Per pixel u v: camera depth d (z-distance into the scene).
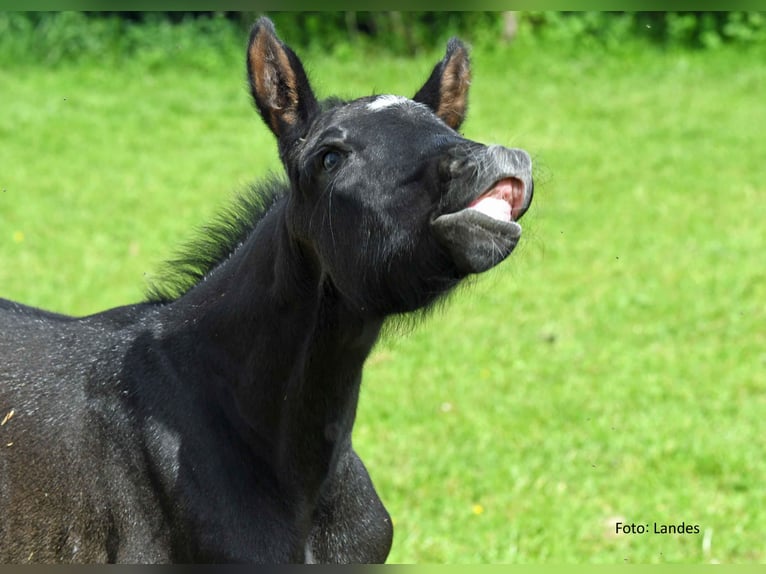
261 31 6.53
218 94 29.72
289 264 6.23
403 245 5.68
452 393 13.30
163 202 21.70
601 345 14.88
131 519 6.34
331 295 6.14
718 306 16.27
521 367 14.08
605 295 16.75
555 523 10.37
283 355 6.30
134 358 6.65
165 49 32.12
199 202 21.75
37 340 6.92
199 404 6.44
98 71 31.09
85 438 6.49
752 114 28.02
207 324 6.56
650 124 27.31
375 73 30.72
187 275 7.14
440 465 11.45
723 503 10.92
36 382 6.68
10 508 6.42
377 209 5.75
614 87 30.52
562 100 29.38
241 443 6.39
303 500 6.43
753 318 15.86
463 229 5.34
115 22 32.47
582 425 12.48
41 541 6.41
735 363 14.30
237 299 6.48
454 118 6.98
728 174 23.53
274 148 25.62
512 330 15.41
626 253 18.77
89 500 6.40
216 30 32.91
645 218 20.73
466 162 5.46
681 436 12.21
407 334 6.19
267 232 6.50
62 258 18.38
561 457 11.70
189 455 6.30
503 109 28.41
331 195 5.93
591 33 34.06
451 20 33.41
